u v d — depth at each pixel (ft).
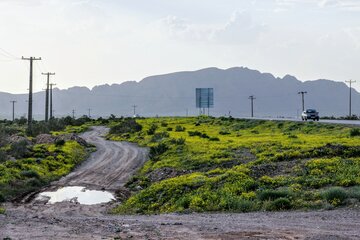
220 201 82.17
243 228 54.44
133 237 48.78
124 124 325.21
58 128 340.59
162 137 246.27
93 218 72.59
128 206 97.09
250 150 154.20
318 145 140.46
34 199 113.39
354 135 183.83
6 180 126.31
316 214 66.08
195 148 173.78
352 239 46.65
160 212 87.30
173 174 132.26
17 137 218.38
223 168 128.98
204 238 47.85
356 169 95.61
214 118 383.04
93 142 262.47
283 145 153.48
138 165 176.55
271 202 76.02
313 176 93.71
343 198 74.18
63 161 174.91
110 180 146.92
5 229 54.08
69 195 120.06
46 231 52.75
